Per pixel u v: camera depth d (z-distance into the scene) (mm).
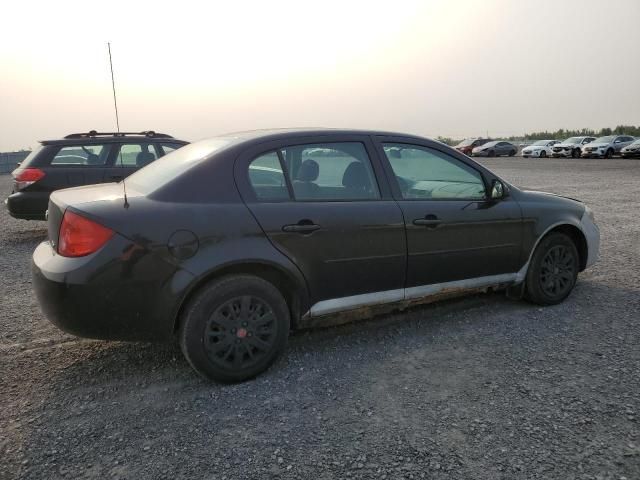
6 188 18781
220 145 3480
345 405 2969
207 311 3104
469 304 4637
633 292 4922
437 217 3846
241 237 3160
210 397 3090
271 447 2578
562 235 4527
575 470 2357
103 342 3910
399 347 3764
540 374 3283
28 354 3697
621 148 35219
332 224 3438
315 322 3627
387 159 3812
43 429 2750
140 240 2941
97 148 7828
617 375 3246
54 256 3055
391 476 2344
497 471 2361
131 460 2488
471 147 45312
